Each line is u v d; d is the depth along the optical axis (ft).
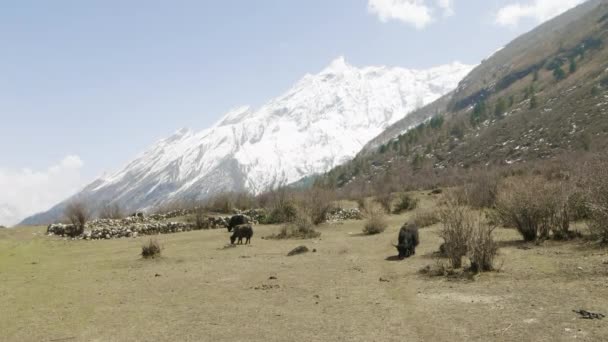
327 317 25.94
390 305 27.61
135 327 26.00
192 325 25.79
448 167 394.93
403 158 524.52
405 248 44.06
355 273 38.17
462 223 39.68
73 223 85.25
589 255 35.58
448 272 34.86
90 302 32.48
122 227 85.46
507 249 42.16
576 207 49.70
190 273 41.93
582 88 406.82
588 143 276.82
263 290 33.53
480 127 499.10
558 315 22.94
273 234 72.43
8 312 30.53
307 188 117.39
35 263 53.52
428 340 21.30
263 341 22.57
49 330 26.20
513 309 24.64
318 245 58.03
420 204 103.86
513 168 168.04
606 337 19.54
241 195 126.41
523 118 419.95
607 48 528.63
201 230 88.99
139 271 44.78
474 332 21.75
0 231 87.66
